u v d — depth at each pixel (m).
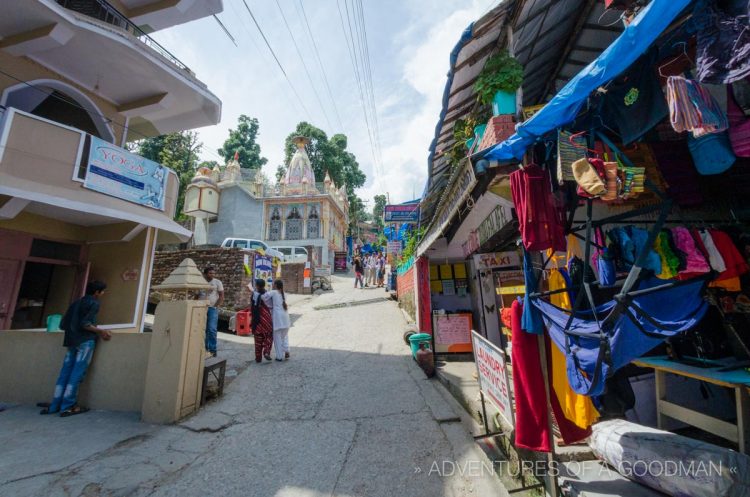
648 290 2.02
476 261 6.43
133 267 8.16
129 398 4.73
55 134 6.49
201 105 9.83
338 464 3.38
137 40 7.48
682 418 2.90
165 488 3.00
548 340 2.94
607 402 2.87
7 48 6.86
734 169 2.46
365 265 21.47
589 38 4.93
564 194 2.70
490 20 3.67
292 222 26.03
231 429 4.19
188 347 4.61
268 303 7.21
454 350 6.96
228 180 26.03
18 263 6.93
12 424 4.25
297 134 38.03
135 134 11.13
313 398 5.13
